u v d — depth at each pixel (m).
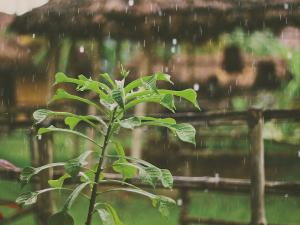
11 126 4.88
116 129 2.31
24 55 13.02
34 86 13.50
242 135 10.11
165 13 7.48
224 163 9.07
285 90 11.53
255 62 11.59
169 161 9.07
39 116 2.28
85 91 11.11
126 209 6.25
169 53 11.12
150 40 7.58
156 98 2.20
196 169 8.78
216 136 10.09
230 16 7.40
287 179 7.92
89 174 2.43
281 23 7.34
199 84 11.87
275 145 10.24
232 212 6.29
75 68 11.33
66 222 2.08
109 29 7.49
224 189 4.30
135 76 10.64
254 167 4.12
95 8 7.71
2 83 13.61
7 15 8.70
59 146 9.65
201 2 7.63
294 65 11.01
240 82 11.92
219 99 11.97
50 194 4.61
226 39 10.51
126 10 7.52
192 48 11.28
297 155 9.39
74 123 2.47
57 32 7.77
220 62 11.80
